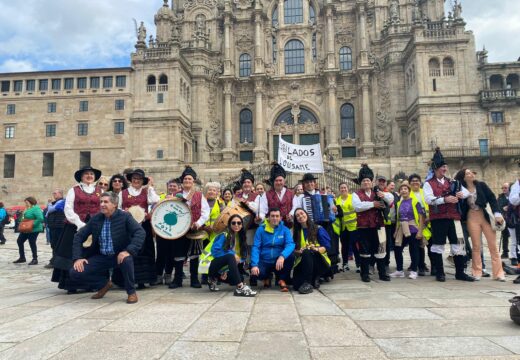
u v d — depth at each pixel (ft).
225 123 178.70
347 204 40.86
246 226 33.58
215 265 31.35
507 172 142.92
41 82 162.50
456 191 35.91
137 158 155.63
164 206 33.50
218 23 188.34
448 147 144.46
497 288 31.73
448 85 147.74
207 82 181.06
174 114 156.04
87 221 32.40
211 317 22.29
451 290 30.96
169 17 190.08
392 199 37.81
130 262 27.40
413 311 23.32
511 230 45.98
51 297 29.78
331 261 36.19
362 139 174.29
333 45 179.42
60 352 16.44
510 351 15.89
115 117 157.48
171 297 29.19
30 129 160.15
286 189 36.14
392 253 69.46
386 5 180.34
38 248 78.28
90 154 159.22
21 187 157.07
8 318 22.45
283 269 32.55
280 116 186.80
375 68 176.76
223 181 148.66
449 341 17.31
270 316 22.45
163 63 159.53
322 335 18.56
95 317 22.48
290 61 187.11
